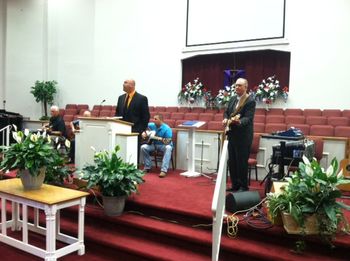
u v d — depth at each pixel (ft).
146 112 15.10
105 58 31.45
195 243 9.92
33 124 28.17
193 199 12.25
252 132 12.58
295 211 8.71
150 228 10.71
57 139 15.26
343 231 9.19
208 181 15.49
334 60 22.95
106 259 10.39
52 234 9.68
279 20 24.80
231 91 25.49
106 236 11.01
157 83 29.50
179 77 28.68
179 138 18.61
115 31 30.94
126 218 11.44
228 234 10.07
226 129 12.69
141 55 29.96
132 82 15.06
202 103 27.84
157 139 16.83
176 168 18.75
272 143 16.21
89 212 12.01
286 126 19.71
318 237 8.96
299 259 8.61
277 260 8.68
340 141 15.49
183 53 28.45
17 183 11.68
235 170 12.71
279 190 10.17
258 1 25.48
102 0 31.32
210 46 27.35
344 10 22.52
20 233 12.08
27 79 34.24
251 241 9.73
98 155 11.77
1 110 31.42
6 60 34.78
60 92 33.58
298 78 24.30
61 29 33.14
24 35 34.14
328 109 23.12
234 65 27.40
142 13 29.76
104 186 11.16
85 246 11.09
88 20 31.99
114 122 12.79
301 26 24.03
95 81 31.96
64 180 13.69
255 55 26.68
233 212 10.78
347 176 13.62
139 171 11.77
